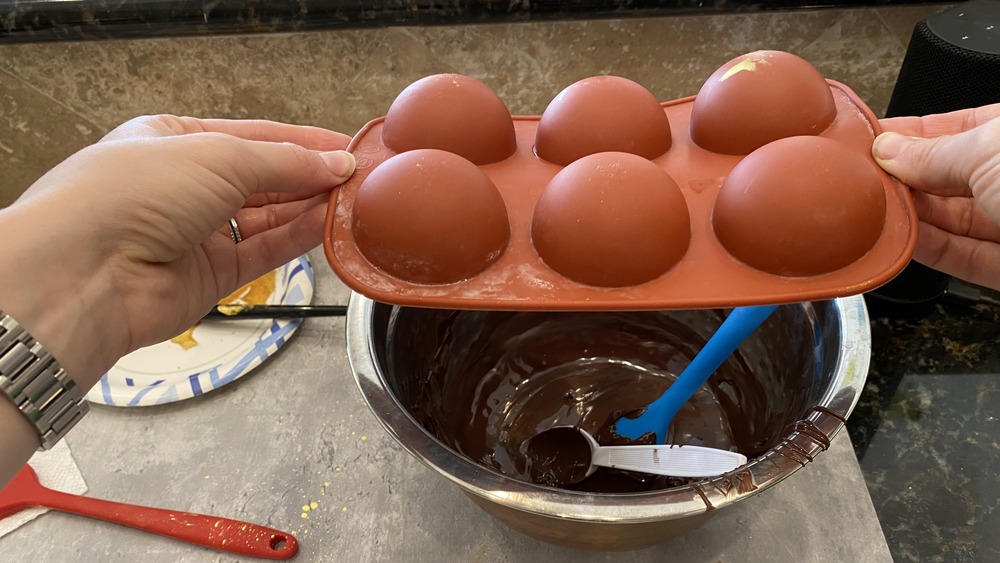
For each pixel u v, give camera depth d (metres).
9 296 0.35
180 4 0.71
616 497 0.38
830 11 0.75
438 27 0.76
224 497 0.57
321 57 0.79
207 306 0.53
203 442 0.62
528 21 0.74
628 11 0.73
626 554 0.53
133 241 0.41
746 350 0.60
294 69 0.80
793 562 0.51
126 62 0.79
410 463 0.60
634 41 0.79
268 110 0.85
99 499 0.56
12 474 0.38
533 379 0.68
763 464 0.40
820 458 0.58
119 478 0.59
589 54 0.80
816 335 0.50
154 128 0.49
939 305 0.73
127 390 0.64
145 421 0.64
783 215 0.37
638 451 0.51
